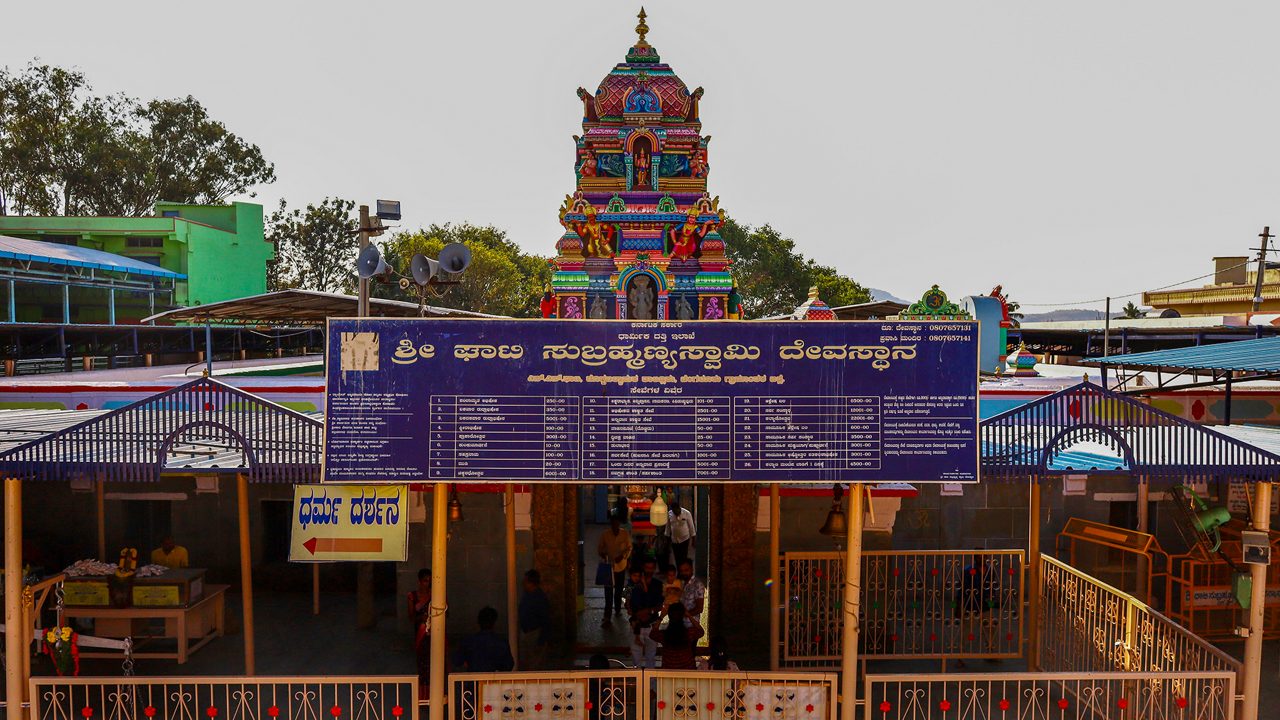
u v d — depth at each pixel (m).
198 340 24.34
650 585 10.80
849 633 7.56
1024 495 13.12
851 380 7.13
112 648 11.12
